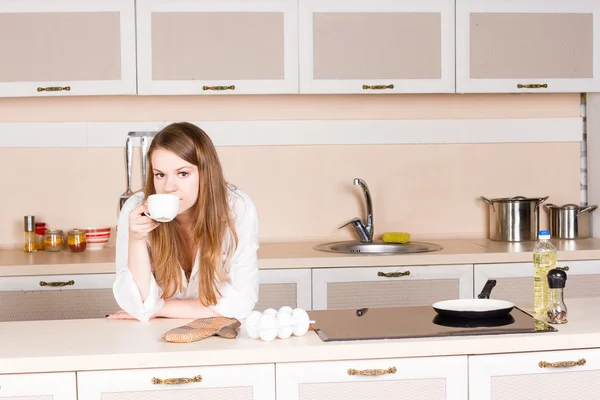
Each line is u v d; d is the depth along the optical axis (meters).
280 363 1.74
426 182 3.93
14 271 3.17
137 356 1.70
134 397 1.71
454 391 1.79
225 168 3.84
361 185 3.74
